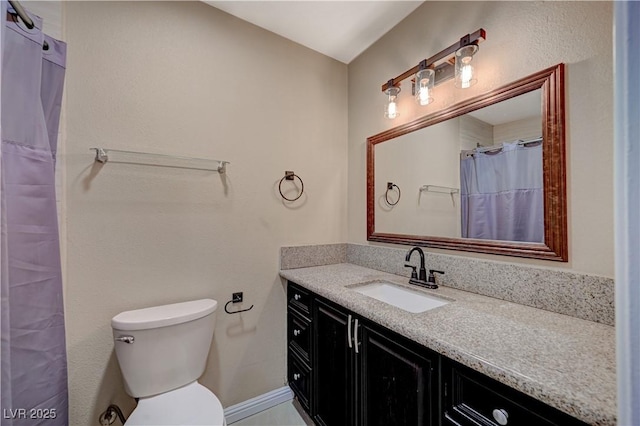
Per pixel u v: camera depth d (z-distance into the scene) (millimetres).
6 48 860
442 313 1010
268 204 1765
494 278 1199
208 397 1196
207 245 1553
